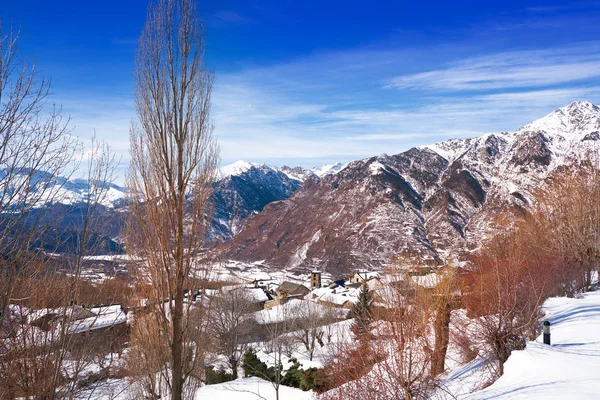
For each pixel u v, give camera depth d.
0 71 6.93
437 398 12.05
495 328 13.55
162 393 12.40
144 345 11.62
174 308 10.74
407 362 10.46
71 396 9.85
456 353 17.31
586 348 12.05
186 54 10.94
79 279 8.82
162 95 10.72
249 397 23.83
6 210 7.09
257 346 44.47
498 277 14.11
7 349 8.41
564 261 27.67
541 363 10.85
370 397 10.77
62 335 8.84
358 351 12.11
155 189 10.69
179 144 10.84
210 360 36.91
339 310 52.53
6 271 7.52
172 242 10.78
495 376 13.33
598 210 29.45
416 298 11.15
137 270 10.43
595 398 8.29
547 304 20.55
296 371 26.34
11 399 8.38
